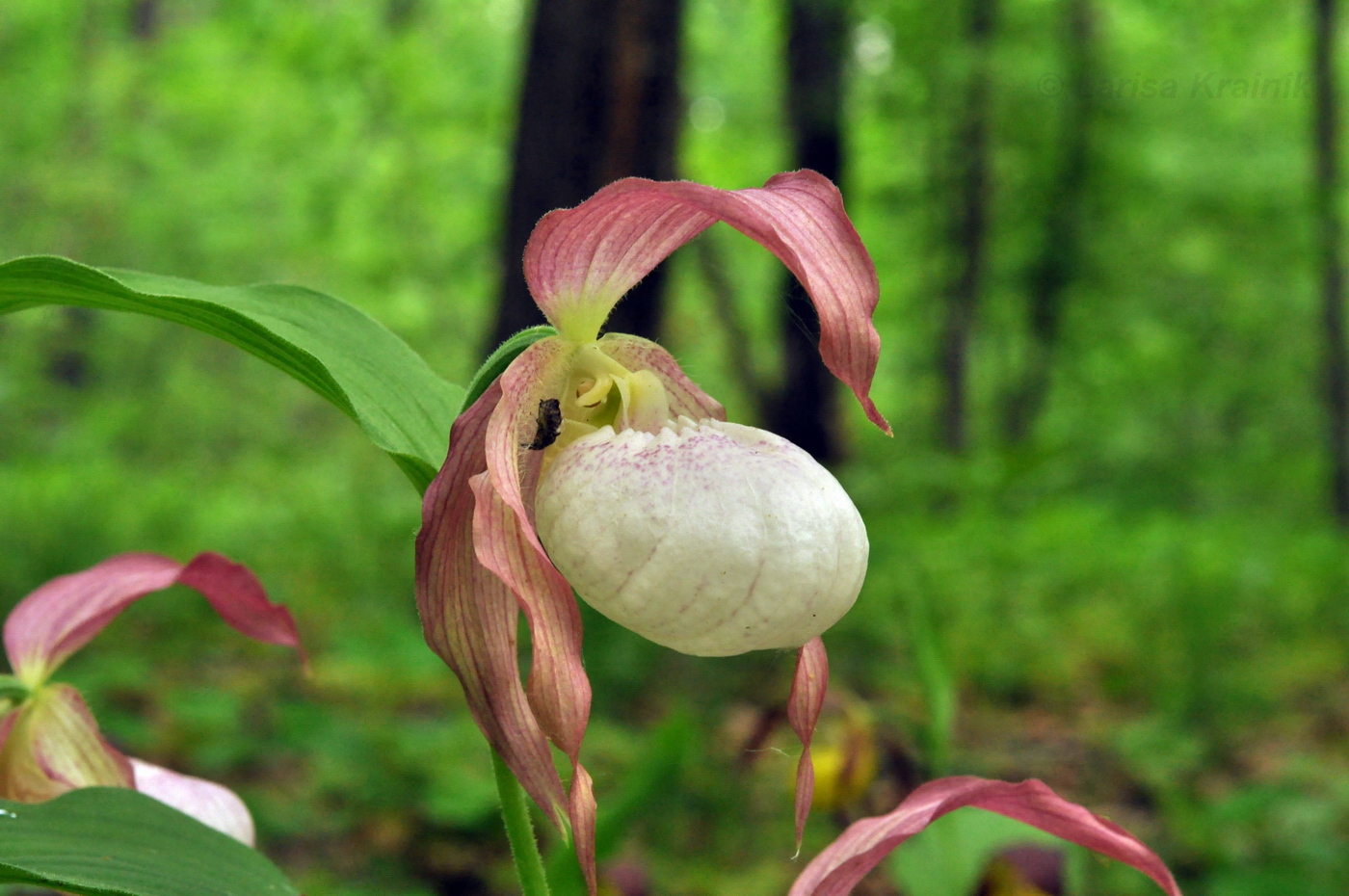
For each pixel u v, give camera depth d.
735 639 1.40
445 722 6.00
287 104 16.27
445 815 4.89
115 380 16.48
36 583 7.87
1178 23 17.39
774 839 5.38
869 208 18.53
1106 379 21.02
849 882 1.59
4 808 1.41
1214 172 18.42
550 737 1.41
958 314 18.06
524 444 1.58
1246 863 5.20
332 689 6.43
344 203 16.94
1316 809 5.27
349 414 1.49
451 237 17.89
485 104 16.47
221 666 6.88
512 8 19.36
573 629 1.45
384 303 18.14
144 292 1.38
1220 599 9.51
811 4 12.99
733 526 1.39
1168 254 19.30
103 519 9.64
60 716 1.83
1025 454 10.98
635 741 6.03
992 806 1.63
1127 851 1.58
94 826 1.42
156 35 21.28
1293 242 19.17
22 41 16.25
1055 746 7.20
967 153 16.36
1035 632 8.81
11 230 15.02
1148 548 11.75
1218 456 21.92
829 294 1.28
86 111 15.48
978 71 14.76
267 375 17.67
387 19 17.30
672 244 1.57
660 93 7.55
